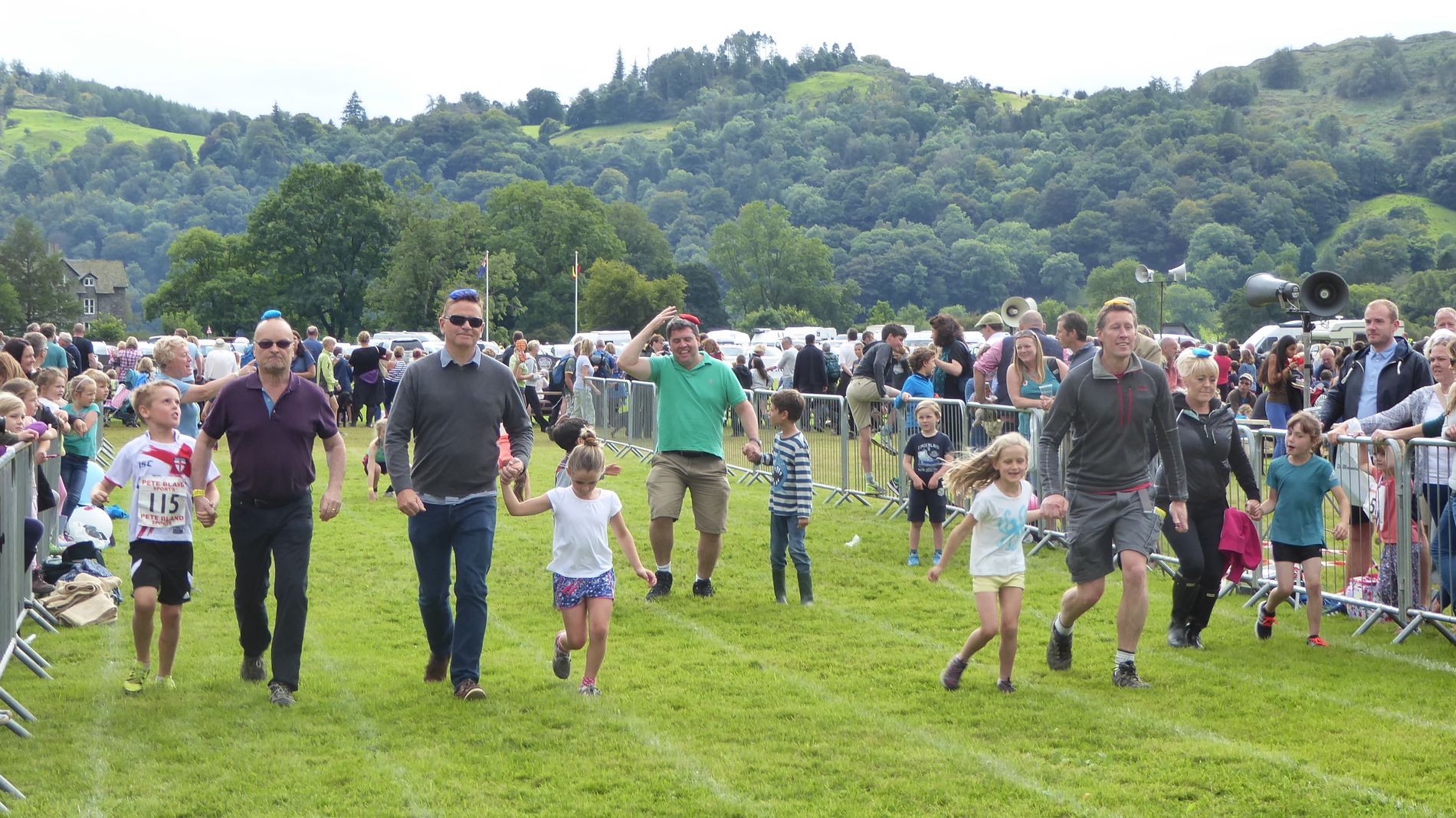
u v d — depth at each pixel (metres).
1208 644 8.30
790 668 7.71
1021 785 5.56
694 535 12.84
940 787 5.54
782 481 9.62
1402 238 156.88
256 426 6.80
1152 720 6.56
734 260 139.38
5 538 7.30
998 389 12.93
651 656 7.98
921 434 11.25
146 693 7.08
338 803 5.39
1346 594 9.18
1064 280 173.00
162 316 104.00
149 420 7.12
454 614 9.01
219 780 5.67
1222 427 7.99
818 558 11.55
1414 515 8.62
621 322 96.25
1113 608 9.38
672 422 9.77
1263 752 6.01
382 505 15.21
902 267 178.38
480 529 6.99
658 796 5.47
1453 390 8.18
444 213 85.25
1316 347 29.22
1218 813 5.22
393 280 81.00
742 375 26.69
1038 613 9.24
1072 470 7.37
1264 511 8.28
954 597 9.89
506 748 6.14
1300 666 7.71
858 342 25.03
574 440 9.88
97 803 5.38
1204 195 183.50
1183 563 7.85
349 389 28.12
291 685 6.90
